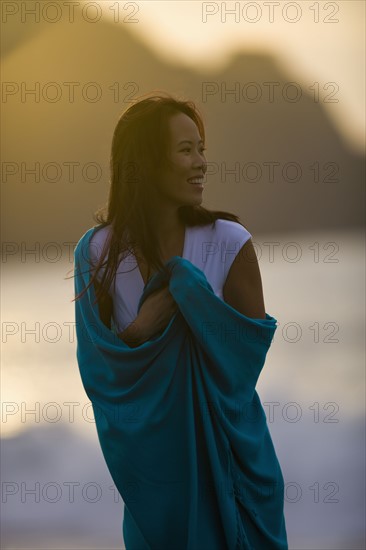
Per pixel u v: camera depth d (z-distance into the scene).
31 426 13.80
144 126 5.50
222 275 5.63
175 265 5.42
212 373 5.46
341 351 19.53
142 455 5.40
